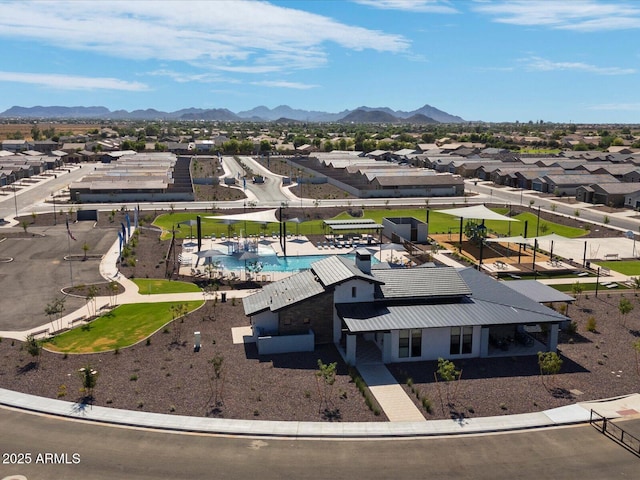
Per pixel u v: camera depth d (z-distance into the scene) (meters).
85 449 26.53
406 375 35.34
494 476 24.61
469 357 38.34
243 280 57.69
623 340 41.66
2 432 28.08
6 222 88.50
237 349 39.38
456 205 109.19
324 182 143.88
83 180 119.88
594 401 31.88
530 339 40.94
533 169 140.25
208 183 138.12
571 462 25.77
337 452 26.47
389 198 118.69
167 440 27.44
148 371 35.53
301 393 32.62
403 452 26.50
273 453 26.33
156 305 48.97
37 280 56.84
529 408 30.98
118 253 68.75
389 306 39.78
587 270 62.41
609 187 111.25
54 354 38.16
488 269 62.69
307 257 69.25
